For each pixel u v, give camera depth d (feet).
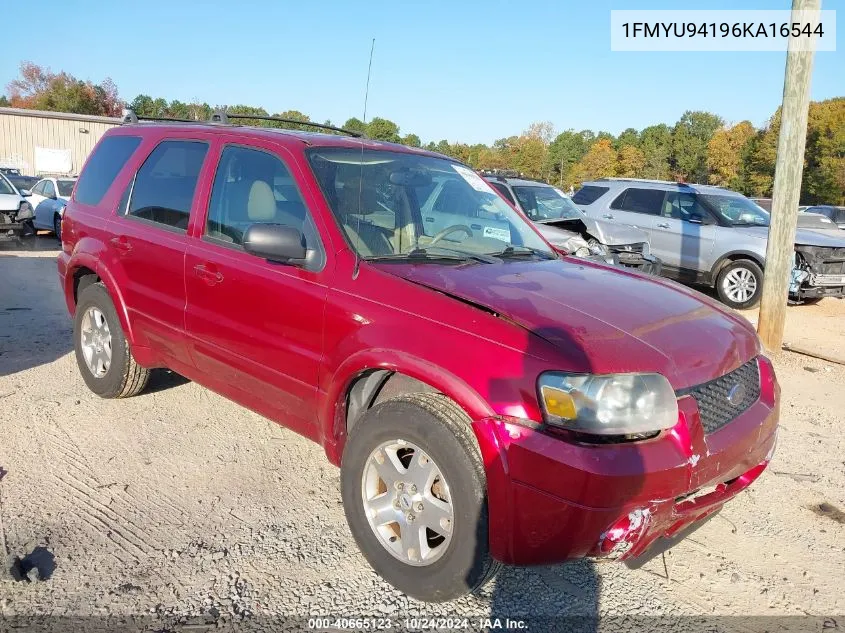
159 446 14.43
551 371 8.54
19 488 12.42
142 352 15.21
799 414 18.76
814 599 10.51
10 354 20.26
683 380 9.09
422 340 9.48
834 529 12.60
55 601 9.45
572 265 12.88
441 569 9.26
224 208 13.12
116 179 16.02
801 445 16.48
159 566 10.36
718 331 10.49
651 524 8.68
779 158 24.11
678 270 38.65
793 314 35.32
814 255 35.53
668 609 10.10
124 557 10.53
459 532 8.98
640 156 304.71
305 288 11.13
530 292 10.33
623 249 28.60
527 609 9.93
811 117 209.97
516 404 8.59
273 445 14.75
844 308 37.47
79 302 16.80
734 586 10.75
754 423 10.07
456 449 8.93
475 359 8.96
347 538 11.42
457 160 15.58
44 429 14.98
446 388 9.02
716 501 9.64
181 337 13.70
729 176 276.00
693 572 11.09
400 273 10.52
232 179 13.16
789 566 11.35
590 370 8.49
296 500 12.55
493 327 9.15
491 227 13.76
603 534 8.36
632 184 41.68
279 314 11.51
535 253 13.42
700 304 11.50
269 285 11.68
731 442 9.45
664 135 325.21
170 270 13.76
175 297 13.71
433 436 9.12
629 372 8.63
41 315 25.54
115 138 16.92
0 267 37.42
